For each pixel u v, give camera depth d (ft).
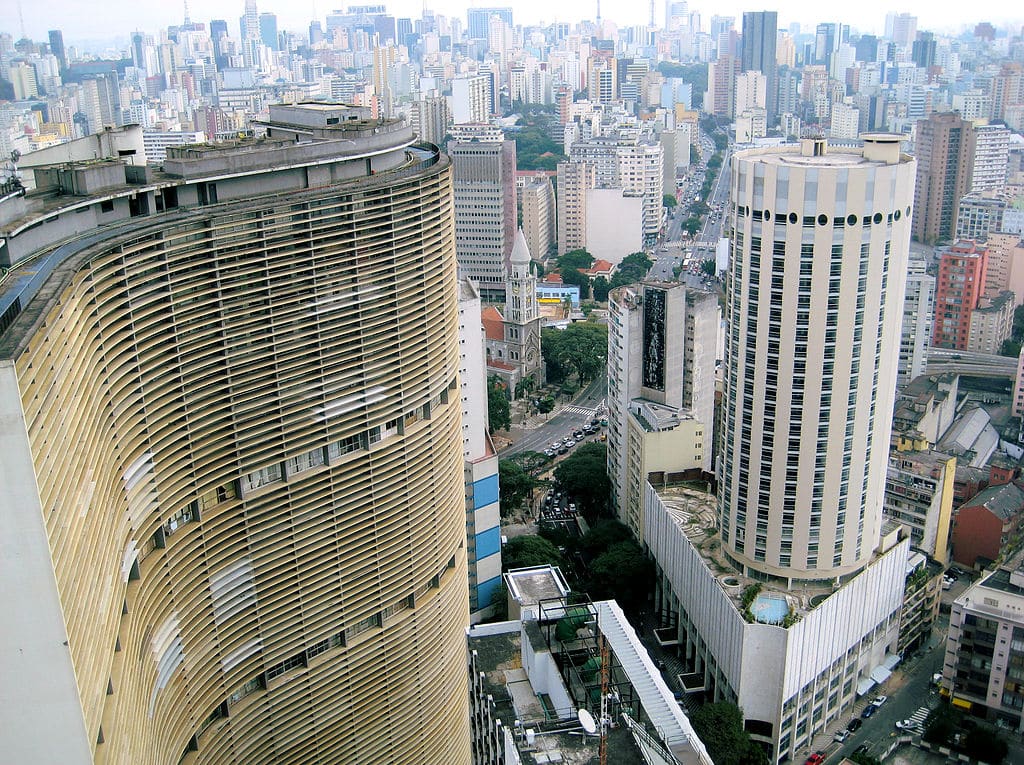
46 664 228.63
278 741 426.51
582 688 397.19
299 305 379.14
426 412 462.19
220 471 371.56
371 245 397.60
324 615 428.97
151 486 334.85
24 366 224.53
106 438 294.87
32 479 213.87
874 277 649.20
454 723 523.29
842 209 627.87
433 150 515.91
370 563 441.68
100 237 338.95
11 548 216.33
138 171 375.86
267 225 359.66
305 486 402.52
